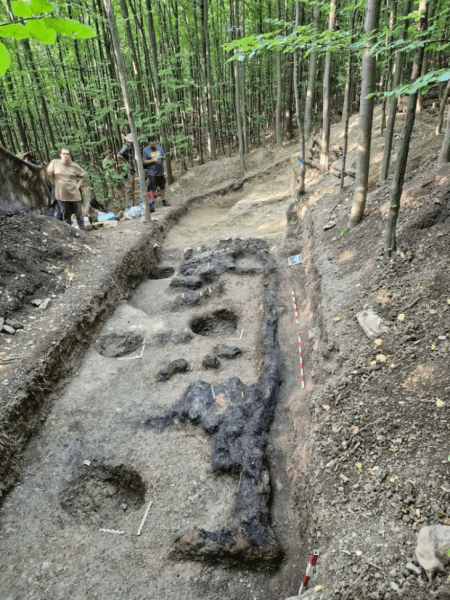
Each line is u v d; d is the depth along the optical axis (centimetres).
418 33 292
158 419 392
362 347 356
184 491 323
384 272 417
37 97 1000
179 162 1462
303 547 271
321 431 305
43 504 318
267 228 823
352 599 198
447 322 333
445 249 397
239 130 1136
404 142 367
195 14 1224
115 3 1125
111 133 1178
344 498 254
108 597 258
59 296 540
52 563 278
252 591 260
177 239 855
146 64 1222
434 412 280
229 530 285
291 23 348
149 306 609
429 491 237
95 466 350
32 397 383
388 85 621
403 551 211
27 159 880
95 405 411
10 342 439
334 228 596
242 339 507
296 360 452
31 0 98
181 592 260
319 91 1380
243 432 362
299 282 593
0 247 555
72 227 718
